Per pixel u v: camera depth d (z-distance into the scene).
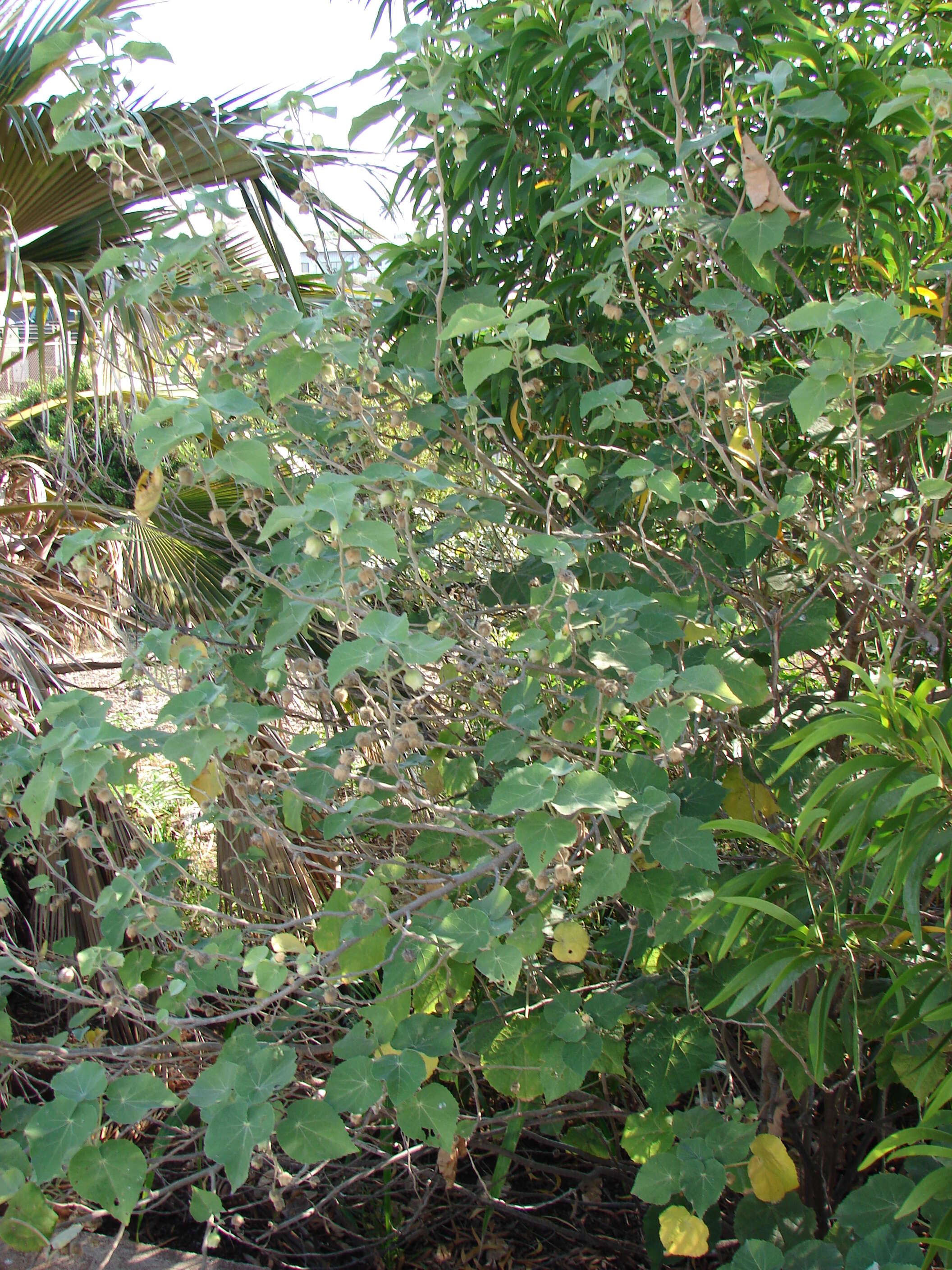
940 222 2.15
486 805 2.13
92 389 3.08
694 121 2.17
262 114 2.13
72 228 3.02
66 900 2.13
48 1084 1.84
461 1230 2.16
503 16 2.24
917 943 1.35
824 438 2.16
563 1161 2.31
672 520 2.39
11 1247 1.58
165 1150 2.11
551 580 2.34
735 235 1.79
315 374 1.81
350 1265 2.01
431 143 2.26
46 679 2.33
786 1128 1.84
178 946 1.86
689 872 1.71
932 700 1.99
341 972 1.69
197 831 2.69
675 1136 1.70
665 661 1.91
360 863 2.06
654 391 2.39
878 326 1.51
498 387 2.35
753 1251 1.37
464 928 1.51
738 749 2.24
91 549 2.51
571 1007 1.76
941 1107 1.27
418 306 2.43
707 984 1.82
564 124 2.20
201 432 1.47
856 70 1.86
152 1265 1.68
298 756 2.01
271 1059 1.51
